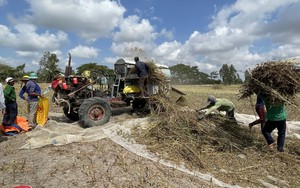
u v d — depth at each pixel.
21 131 6.94
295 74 5.22
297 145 6.18
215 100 6.83
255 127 7.42
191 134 6.01
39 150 5.33
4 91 6.76
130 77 8.01
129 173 4.26
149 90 7.95
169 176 4.25
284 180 4.50
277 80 5.21
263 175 4.64
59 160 4.72
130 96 7.80
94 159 4.75
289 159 5.29
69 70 7.92
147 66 7.94
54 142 5.58
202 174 4.43
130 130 6.23
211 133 6.08
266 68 5.38
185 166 4.71
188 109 7.33
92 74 8.35
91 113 7.04
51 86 7.78
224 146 5.69
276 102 5.38
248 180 4.40
